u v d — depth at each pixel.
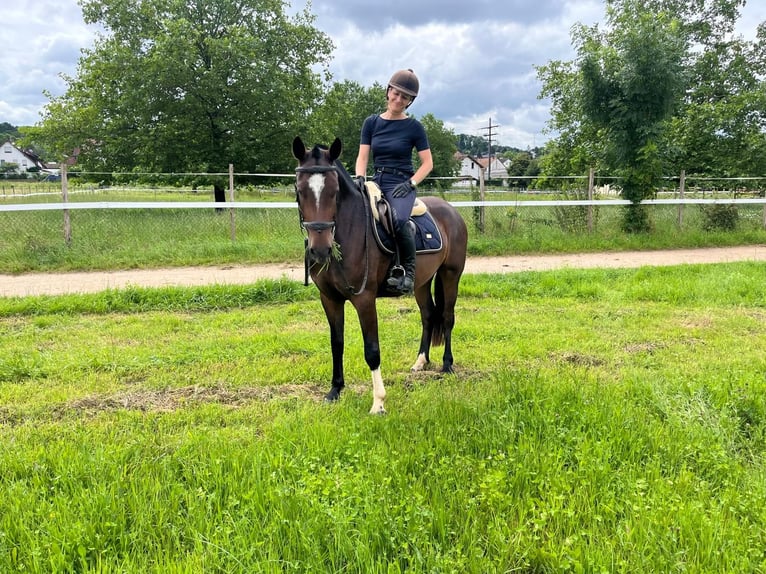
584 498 2.56
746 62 19.56
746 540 2.28
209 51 19.64
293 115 21.23
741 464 3.04
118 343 5.66
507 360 5.21
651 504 2.49
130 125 20.77
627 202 14.02
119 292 7.45
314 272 3.89
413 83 4.06
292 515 2.43
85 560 2.15
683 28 19.45
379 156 4.27
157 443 3.28
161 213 13.21
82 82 21.67
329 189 3.41
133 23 20.52
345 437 3.22
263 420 3.72
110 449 3.03
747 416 3.63
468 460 2.91
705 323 6.47
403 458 2.95
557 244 12.77
